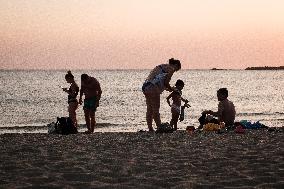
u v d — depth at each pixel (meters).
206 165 5.68
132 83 147.00
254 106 46.25
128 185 4.42
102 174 5.05
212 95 70.56
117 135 10.03
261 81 173.00
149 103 11.02
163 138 9.23
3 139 9.02
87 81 11.98
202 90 90.69
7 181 4.59
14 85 113.38
